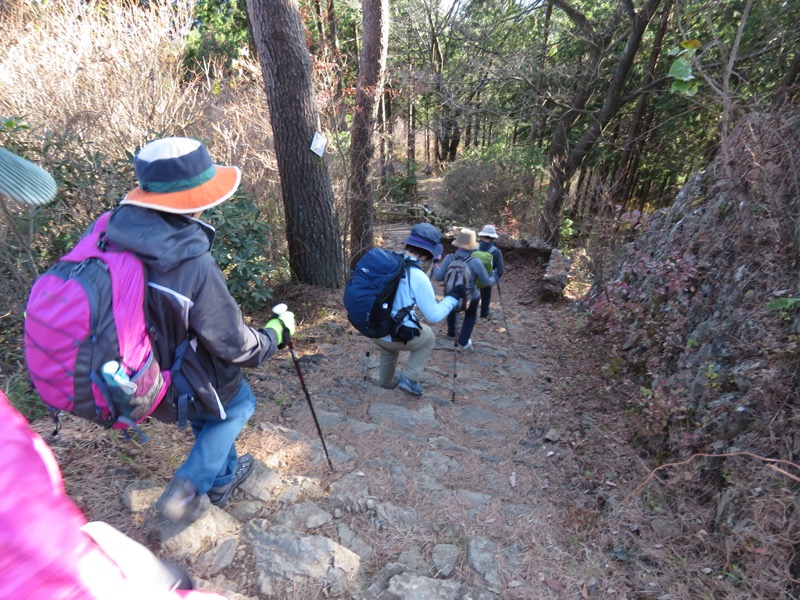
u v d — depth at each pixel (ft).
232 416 7.45
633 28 44.16
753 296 12.38
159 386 5.95
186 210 6.03
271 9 19.76
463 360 20.47
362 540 8.84
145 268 5.73
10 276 12.71
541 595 8.12
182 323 5.98
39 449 2.67
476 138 68.33
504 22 54.13
